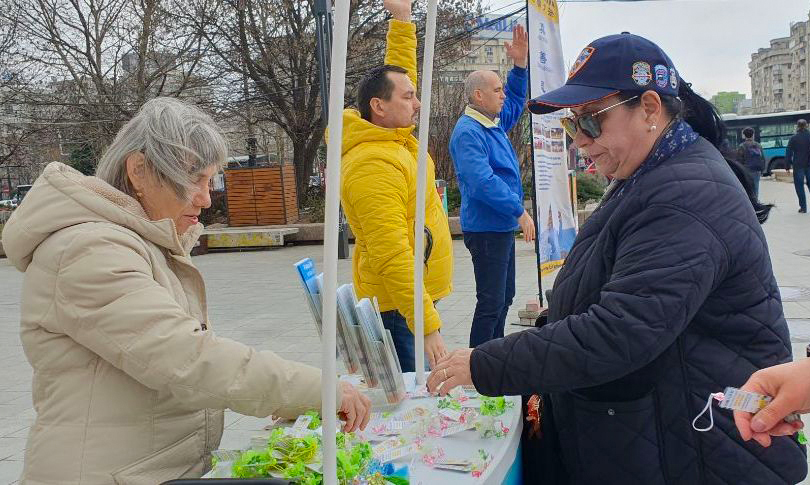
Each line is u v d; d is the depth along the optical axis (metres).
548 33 5.56
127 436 1.45
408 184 2.74
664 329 1.47
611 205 1.73
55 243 1.41
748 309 1.58
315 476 1.42
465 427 1.84
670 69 1.71
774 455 1.59
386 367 2.01
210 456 1.62
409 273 2.58
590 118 1.70
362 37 19.05
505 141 4.38
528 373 1.57
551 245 6.06
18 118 21.72
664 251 1.51
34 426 1.49
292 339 6.27
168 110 1.55
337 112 1.29
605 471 1.70
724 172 1.62
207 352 1.40
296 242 16.11
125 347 1.37
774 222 12.64
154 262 1.51
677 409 1.62
